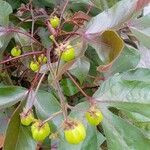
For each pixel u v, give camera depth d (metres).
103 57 0.10
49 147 0.14
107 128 0.11
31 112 0.11
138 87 0.10
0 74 0.15
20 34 0.14
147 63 0.14
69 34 0.12
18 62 0.14
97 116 0.10
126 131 0.11
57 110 0.11
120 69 0.13
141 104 0.10
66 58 0.10
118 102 0.11
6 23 0.13
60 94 0.10
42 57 0.12
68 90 0.14
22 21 0.15
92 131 0.11
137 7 0.10
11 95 0.11
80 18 0.13
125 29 0.14
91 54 0.14
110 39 0.10
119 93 0.11
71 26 0.14
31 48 0.13
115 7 0.11
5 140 0.11
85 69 0.13
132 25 0.11
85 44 0.11
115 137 0.11
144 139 0.10
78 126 0.10
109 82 0.11
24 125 0.11
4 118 0.13
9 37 0.13
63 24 0.13
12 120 0.11
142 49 0.14
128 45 0.13
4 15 0.13
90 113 0.10
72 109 0.11
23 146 0.11
